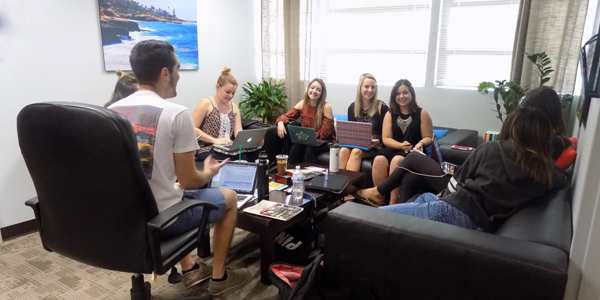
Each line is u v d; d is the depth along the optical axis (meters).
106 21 3.02
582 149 1.62
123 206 1.22
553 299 1.10
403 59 3.98
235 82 3.12
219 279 1.87
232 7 4.21
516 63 3.19
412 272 1.36
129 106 1.43
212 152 3.02
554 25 3.02
